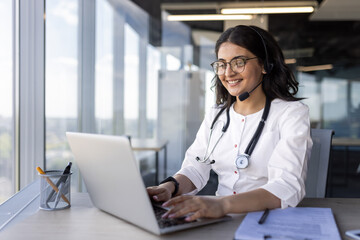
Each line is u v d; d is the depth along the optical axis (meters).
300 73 4.01
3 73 1.71
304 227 0.91
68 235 0.90
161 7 3.80
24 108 1.95
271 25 3.99
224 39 1.39
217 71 1.43
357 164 4.03
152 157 3.79
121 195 0.96
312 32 3.98
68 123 2.62
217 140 1.50
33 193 1.37
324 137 1.66
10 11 1.76
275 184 1.12
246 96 1.38
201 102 3.86
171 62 3.83
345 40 3.96
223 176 1.47
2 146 1.71
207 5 3.88
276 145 1.32
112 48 3.48
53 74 2.29
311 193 1.66
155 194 1.20
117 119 3.59
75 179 2.54
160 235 0.89
